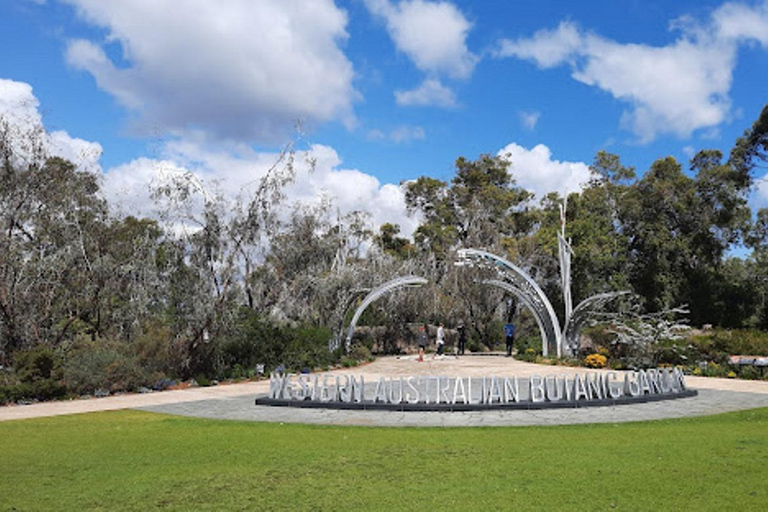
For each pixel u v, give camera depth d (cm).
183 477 876
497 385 1603
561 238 3212
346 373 2650
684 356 2662
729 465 886
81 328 2702
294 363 2744
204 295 2398
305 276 3284
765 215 4916
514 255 4403
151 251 2570
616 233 4853
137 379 2100
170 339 2341
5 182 2408
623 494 751
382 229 6131
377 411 1550
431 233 5388
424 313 4091
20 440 1177
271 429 1295
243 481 851
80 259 2580
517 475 857
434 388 2000
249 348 2652
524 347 3497
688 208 4694
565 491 771
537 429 1272
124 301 2652
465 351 4134
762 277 5159
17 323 2344
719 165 4719
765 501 715
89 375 2008
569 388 1638
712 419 1386
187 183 2420
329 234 3744
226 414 1527
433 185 5825
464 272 4169
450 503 735
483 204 5300
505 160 6075
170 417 1482
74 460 995
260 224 2536
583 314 3017
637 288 4828
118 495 788
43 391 1878
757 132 4269
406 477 862
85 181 2716
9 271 2328
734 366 2452
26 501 763
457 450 1045
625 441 1098
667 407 1582
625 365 2694
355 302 4062
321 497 770
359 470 909
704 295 4700
